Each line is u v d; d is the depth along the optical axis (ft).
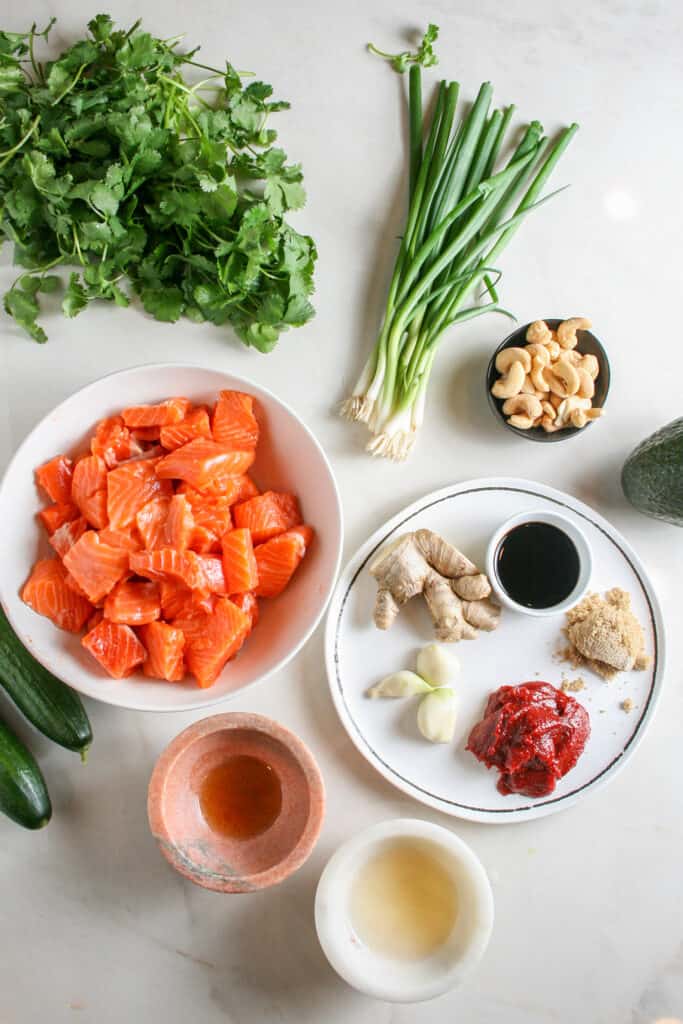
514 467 2.60
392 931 2.39
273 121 2.55
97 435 2.32
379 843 2.38
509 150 2.60
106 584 2.23
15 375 2.50
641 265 2.63
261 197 2.50
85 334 2.52
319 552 2.35
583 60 2.61
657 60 2.63
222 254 2.31
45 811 2.37
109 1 2.52
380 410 2.50
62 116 2.32
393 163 2.57
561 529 2.49
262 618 2.39
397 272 2.48
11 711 2.49
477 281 2.57
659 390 2.63
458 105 2.58
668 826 2.57
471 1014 2.50
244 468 2.34
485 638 2.53
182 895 2.49
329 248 2.56
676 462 2.35
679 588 2.62
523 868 2.53
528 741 2.44
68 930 2.48
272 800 2.37
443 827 2.46
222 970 2.49
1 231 2.46
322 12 2.56
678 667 2.61
